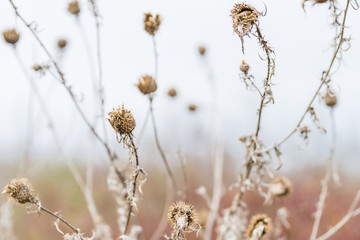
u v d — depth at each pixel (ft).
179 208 1.77
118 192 2.33
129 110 1.76
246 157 2.06
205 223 2.46
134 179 1.82
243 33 1.78
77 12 2.43
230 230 2.19
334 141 2.27
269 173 2.02
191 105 2.83
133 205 1.86
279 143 1.95
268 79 1.82
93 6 2.26
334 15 1.81
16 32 2.31
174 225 1.77
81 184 2.60
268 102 1.85
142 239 2.33
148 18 2.10
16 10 2.05
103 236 2.54
